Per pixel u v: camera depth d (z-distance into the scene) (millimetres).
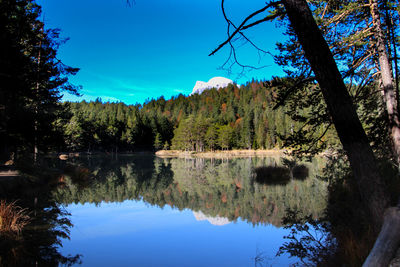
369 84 6242
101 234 6680
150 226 7656
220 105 116562
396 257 2182
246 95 113375
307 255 4910
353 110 2506
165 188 14820
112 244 5965
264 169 18562
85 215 8672
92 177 18297
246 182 16188
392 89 5641
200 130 74438
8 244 5188
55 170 18156
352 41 5352
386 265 2188
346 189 7793
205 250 5691
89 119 64312
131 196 12539
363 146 2518
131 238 6473
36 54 9266
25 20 8594
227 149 74750
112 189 14172
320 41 2463
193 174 21562
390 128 5738
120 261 5004
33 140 11211
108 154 65625
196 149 75688
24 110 10469
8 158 13797
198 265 4879
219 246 5949
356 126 2518
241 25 2777
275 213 8867
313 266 4320
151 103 136750
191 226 7668
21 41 8953
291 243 5570
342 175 7801
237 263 4941
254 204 10383
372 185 2498
